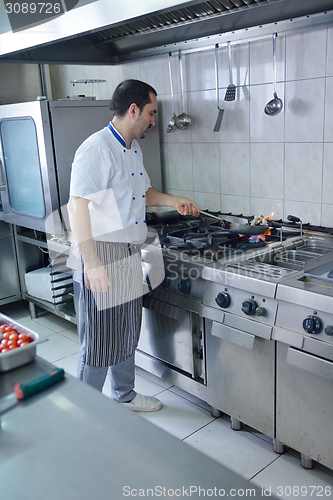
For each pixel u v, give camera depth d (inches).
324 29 78.4
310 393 65.1
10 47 94.2
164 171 118.3
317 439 66.1
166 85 109.7
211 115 101.7
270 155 92.9
